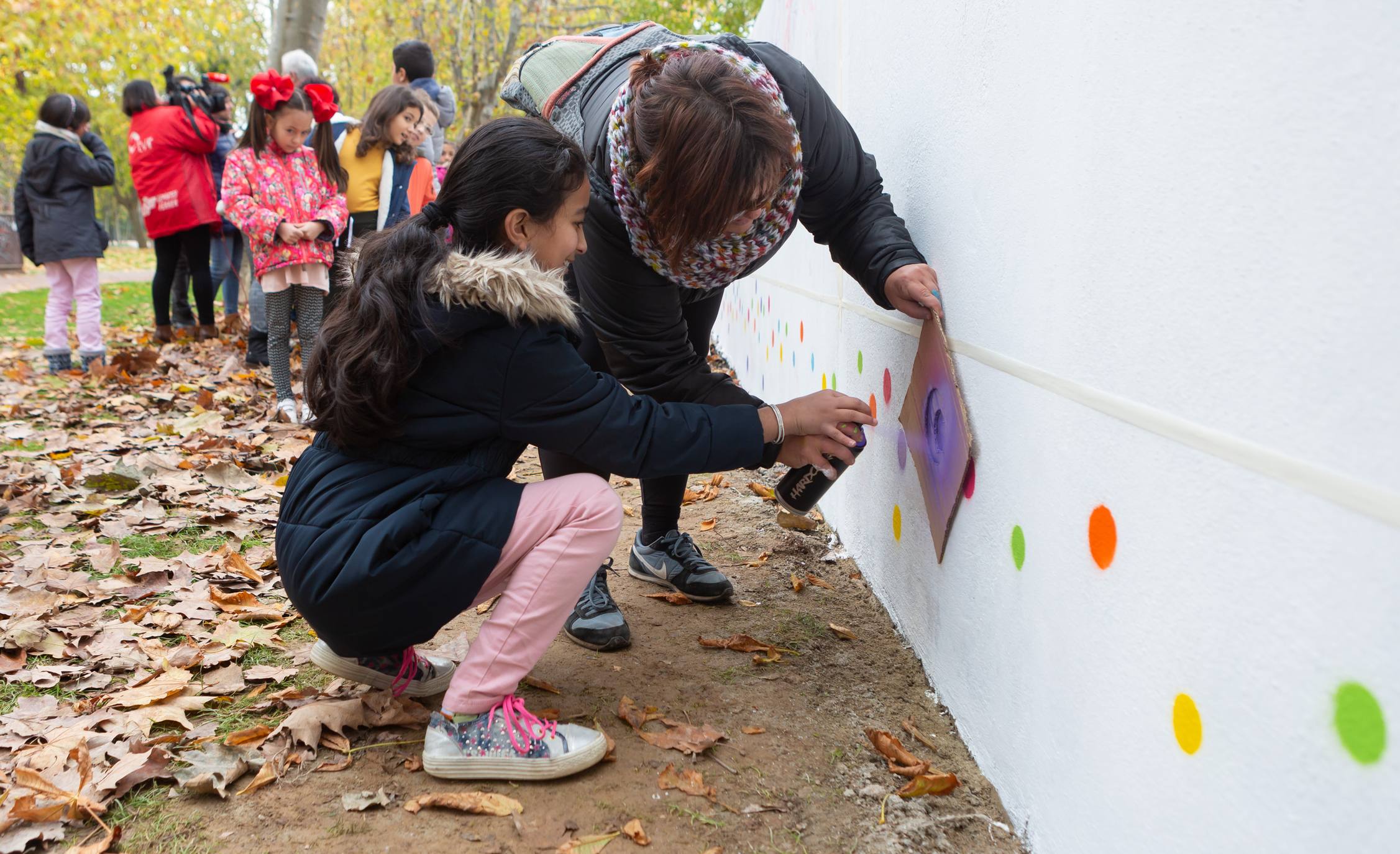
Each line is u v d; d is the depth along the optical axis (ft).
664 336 6.96
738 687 7.10
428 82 20.74
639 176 5.22
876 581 8.79
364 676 6.63
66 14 51.70
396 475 5.81
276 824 5.37
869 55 8.76
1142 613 4.09
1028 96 5.18
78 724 6.26
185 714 6.54
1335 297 2.91
